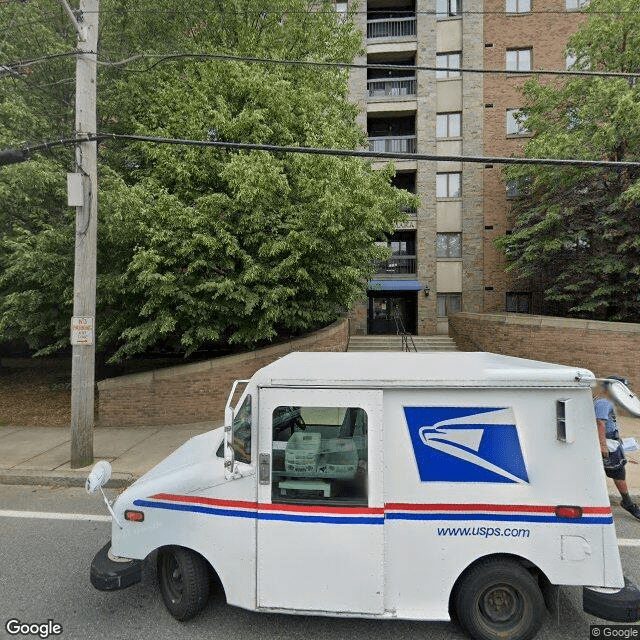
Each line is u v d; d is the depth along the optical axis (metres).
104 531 4.49
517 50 18.42
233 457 2.89
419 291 18.88
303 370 3.06
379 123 20.30
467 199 18.72
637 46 11.77
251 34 10.60
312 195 8.45
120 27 9.57
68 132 8.50
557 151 11.75
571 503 2.69
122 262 8.53
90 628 2.99
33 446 7.25
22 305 8.24
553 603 2.89
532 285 18.23
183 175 8.42
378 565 2.74
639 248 12.02
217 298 8.56
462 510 2.74
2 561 3.89
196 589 3.01
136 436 7.80
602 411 4.60
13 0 8.00
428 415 2.78
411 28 19.31
